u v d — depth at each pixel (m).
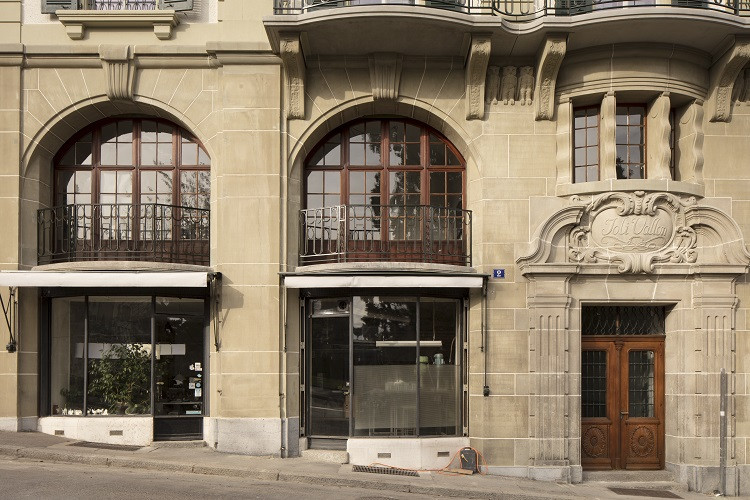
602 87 10.96
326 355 11.25
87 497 7.77
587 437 11.30
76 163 11.78
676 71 10.95
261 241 11.00
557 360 10.84
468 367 11.13
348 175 11.78
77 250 11.38
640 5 10.13
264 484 9.16
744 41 10.45
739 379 10.88
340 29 10.40
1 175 11.09
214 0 11.36
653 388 11.45
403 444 10.88
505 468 10.80
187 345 11.36
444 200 11.76
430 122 11.66
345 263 10.75
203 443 11.13
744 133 11.17
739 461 10.74
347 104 11.30
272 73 11.17
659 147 11.03
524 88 11.17
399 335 11.17
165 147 11.79
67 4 11.22
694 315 10.92
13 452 9.78
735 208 11.09
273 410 10.80
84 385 11.23
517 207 11.13
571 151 11.19
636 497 10.04
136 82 11.25
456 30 10.38
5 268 10.98
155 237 11.09
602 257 10.94
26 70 11.25
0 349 10.91
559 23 10.23
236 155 11.09
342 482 9.55
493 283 11.03
